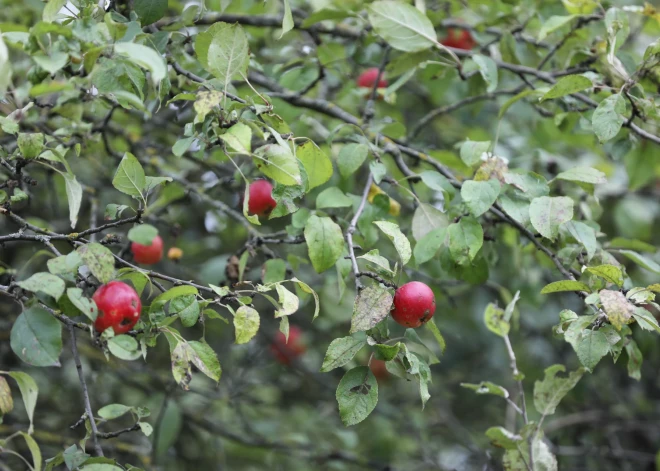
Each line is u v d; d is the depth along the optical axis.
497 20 4.82
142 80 2.89
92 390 5.85
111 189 5.64
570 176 3.37
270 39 5.27
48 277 2.41
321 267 2.96
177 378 2.59
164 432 5.08
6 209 2.87
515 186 3.38
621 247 3.94
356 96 4.97
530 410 6.82
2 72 2.49
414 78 5.31
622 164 6.21
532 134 5.54
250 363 6.32
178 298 2.68
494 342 6.86
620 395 7.09
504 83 5.77
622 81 3.66
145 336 2.63
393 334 6.03
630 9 3.72
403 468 6.69
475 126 6.13
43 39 2.59
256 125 2.80
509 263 5.74
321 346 6.54
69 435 5.50
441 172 3.89
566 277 3.25
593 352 2.85
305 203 4.73
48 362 2.44
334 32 4.76
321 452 5.85
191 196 4.87
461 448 7.26
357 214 3.39
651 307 4.66
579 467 6.92
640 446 7.32
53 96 4.25
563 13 4.70
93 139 4.12
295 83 4.56
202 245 6.15
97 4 3.04
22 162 2.85
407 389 7.22
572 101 4.11
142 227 2.42
